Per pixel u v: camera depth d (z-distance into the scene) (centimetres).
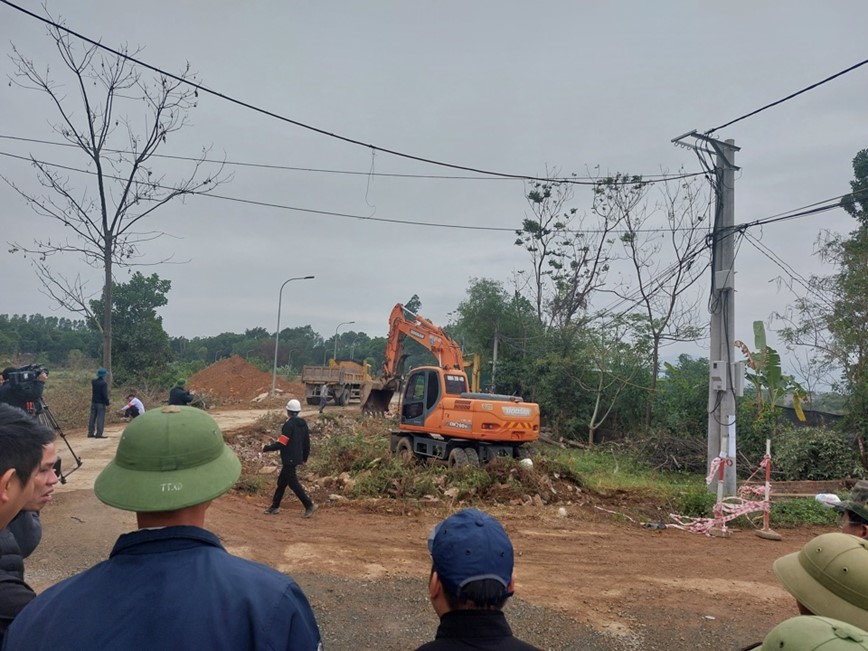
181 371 4334
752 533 1141
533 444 2273
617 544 1003
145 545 192
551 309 3456
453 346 1977
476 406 1484
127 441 206
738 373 1291
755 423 1814
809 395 2123
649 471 1888
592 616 680
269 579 193
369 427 2397
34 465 221
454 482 1320
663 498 1330
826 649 186
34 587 682
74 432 1944
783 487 1486
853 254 2041
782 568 294
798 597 276
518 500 1260
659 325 2442
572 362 2542
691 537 1087
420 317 2145
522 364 2898
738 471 1762
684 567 884
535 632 632
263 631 179
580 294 3447
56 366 6919
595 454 2144
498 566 214
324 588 725
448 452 1537
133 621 174
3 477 212
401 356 2452
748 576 849
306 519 1073
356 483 1304
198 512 204
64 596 184
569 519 1165
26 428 223
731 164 1414
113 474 203
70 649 170
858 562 266
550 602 715
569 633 634
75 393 2483
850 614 260
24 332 7506
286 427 1097
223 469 210
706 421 2033
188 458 204
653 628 655
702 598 750
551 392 2584
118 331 3978
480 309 3209
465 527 222
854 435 1834
